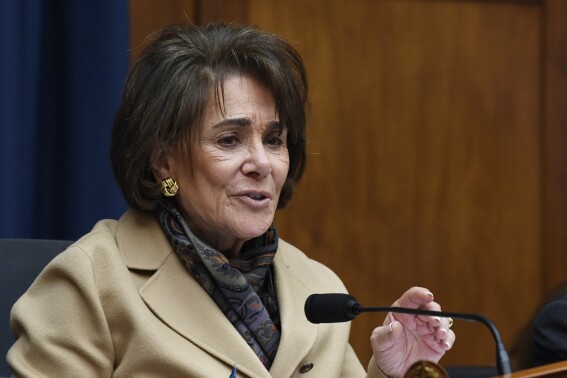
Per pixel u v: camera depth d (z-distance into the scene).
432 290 13.65
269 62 7.35
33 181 10.77
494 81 13.85
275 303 7.77
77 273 7.04
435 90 13.63
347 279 13.34
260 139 7.34
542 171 14.04
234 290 7.34
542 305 9.63
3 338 7.97
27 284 8.12
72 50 10.92
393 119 13.48
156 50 7.46
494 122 13.85
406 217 13.55
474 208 13.79
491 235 13.85
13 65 10.57
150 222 7.58
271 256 7.64
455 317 6.11
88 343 6.95
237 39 7.44
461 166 13.73
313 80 13.19
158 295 7.23
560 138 14.07
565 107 14.09
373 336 7.03
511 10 13.93
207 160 7.27
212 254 7.30
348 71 13.31
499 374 5.49
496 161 13.87
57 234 11.02
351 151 13.33
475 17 13.77
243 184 7.28
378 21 13.43
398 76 13.51
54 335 6.93
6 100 10.54
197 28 7.58
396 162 13.49
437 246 13.66
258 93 7.35
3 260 8.14
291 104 7.53
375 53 13.41
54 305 7.04
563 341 9.05
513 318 13.93
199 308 7.27
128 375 6.96
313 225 13.21
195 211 7.41
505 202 13.90
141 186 7.51
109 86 10.90
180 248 7.36
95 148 10.90
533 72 14.02
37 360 6.91
